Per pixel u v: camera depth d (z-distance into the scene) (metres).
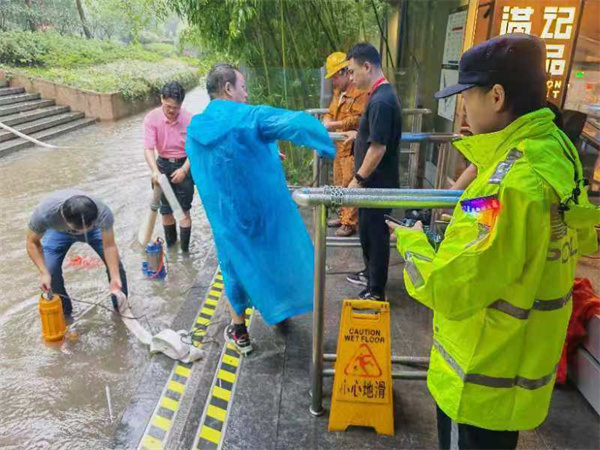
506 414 1.22
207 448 1.94
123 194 6.13
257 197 2.27
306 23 5.13
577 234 1.31
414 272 1.23
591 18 3.31
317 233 1.75
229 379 2.36
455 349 1.24
